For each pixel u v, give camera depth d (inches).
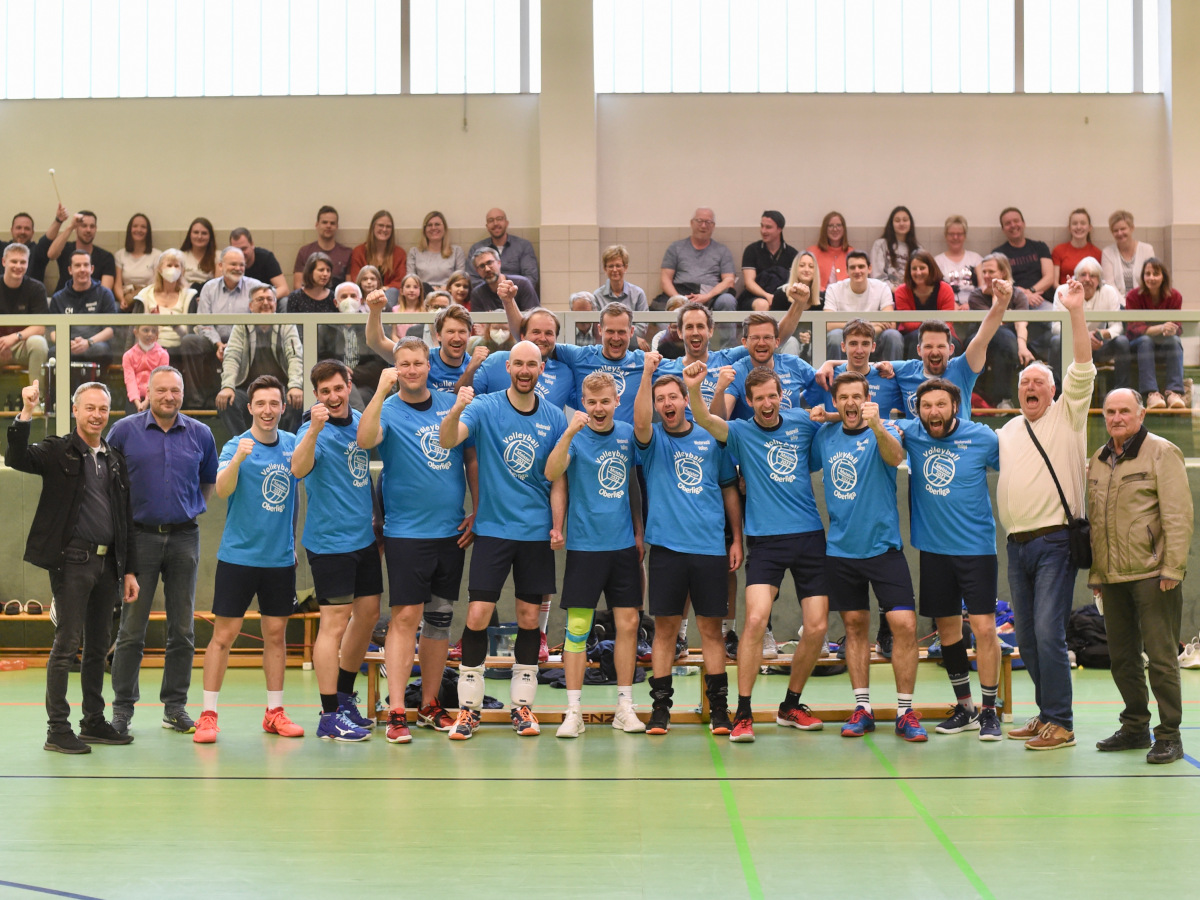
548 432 245.4
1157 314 346.6
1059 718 231.1
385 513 245.4
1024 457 234.4
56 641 229.8
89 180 475.5
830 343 341.7
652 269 473.7
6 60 484.4
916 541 245.0
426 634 251.0
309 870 156.9
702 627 249.0
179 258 391.5
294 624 358.3
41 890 149.3
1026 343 345.4
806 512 245.6
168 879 153.5
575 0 468.1
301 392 346.0
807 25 483.8
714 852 164.4
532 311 272.4
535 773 209.8
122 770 214.1
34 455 226.1
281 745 235.9
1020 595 238.8
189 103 476.7
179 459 253.9
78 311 384.5
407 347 243.1
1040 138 474.9
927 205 474.9
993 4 483.8
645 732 247.9
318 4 484.4
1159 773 209.2
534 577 244.2
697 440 246.7
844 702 287.7
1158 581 218.4
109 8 484.1
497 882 151.9
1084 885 150.9
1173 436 348.2
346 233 475.2
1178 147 469.1
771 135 475.8
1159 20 479.8
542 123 467.2
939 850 165.3
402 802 190.7
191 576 255.9
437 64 483.5
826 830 174.7
